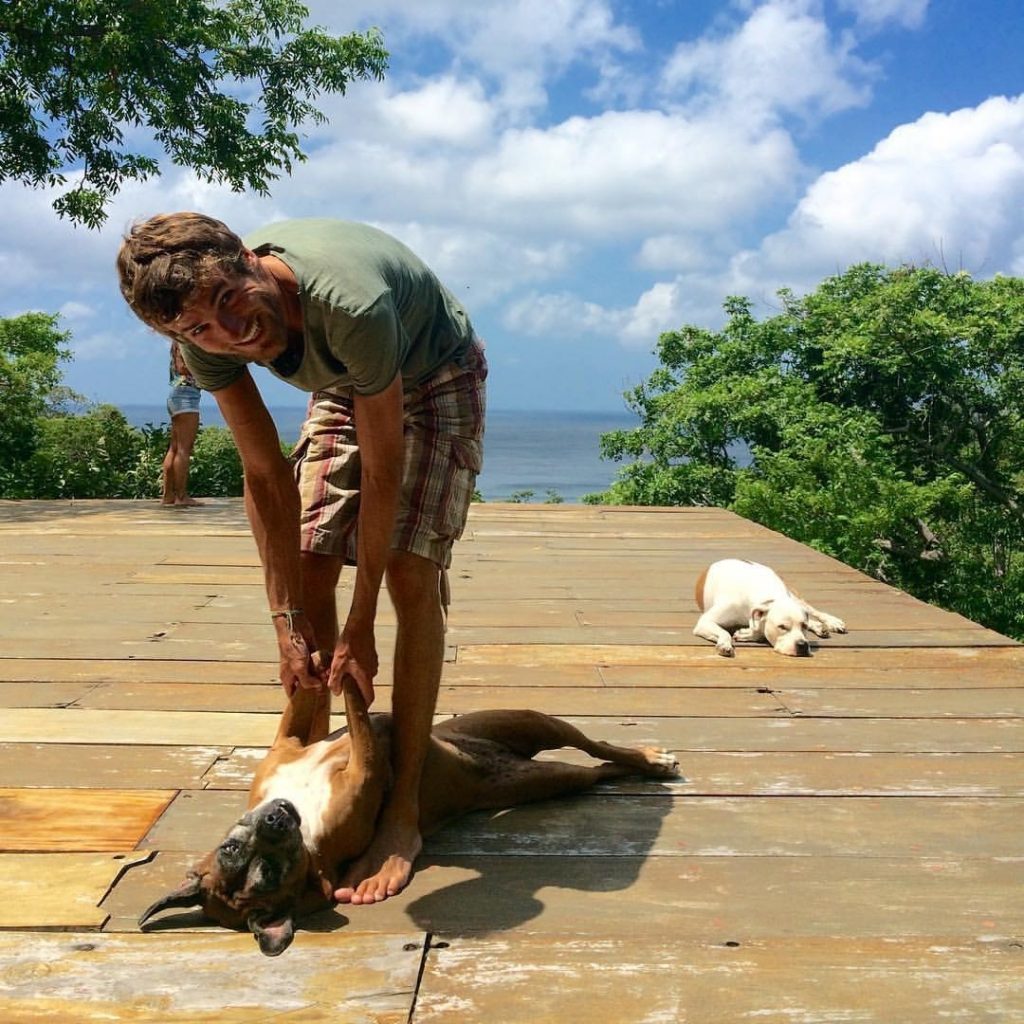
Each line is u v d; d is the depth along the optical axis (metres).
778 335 16.75
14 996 2.01
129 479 12.31
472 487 2.76
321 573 2.75
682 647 4.79
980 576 14.94
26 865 2.57
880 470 14.17
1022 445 16.06
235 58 12.48
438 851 2.68
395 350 2.22
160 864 2.59
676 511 9.71
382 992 2.03
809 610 5.12
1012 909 2.38
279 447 2.60
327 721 2.82
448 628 5.11
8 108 11.15
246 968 2.11
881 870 2.58
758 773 3.24
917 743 3.52
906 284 15.73
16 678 4.16
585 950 2.19
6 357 14.06
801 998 2.01
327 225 2.35
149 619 5.20
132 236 2.02
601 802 3.01
